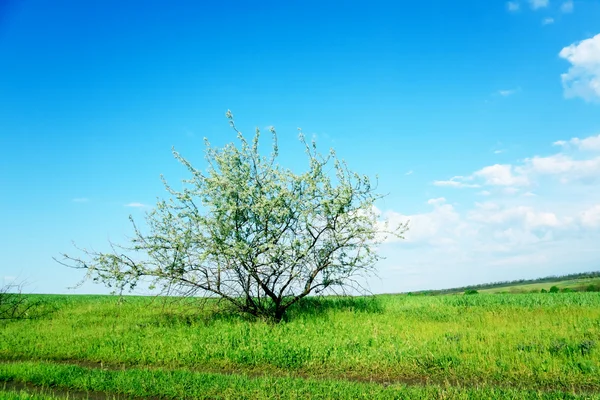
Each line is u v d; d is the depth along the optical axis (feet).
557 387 31.45
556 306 75.97
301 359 40.60
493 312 68.90
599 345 39.81
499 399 28.02
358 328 53.57
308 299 71.00
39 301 90.99
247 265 59.52
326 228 61.46
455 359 37.88
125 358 43.88
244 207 59.36
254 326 55.31
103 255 57.82
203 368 40.27
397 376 35.78
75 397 32.07
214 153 62.08
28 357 46.91
